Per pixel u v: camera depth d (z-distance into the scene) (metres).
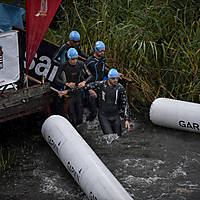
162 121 13.64
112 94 12.36
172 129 13.80
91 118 14.30
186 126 13.24
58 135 11.13
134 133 13.41
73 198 9.58
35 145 12.42
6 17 16.50
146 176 10.61
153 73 16.33
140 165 11.23
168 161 11.45
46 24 12.04
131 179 10.46
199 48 15.99
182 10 18.27
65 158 10.41
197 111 13.02
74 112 13.62
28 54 12.28
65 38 18.98
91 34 18.52
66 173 10.80
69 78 13.41
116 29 17.89
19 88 13.30
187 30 17.25
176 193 9.77
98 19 18.48
